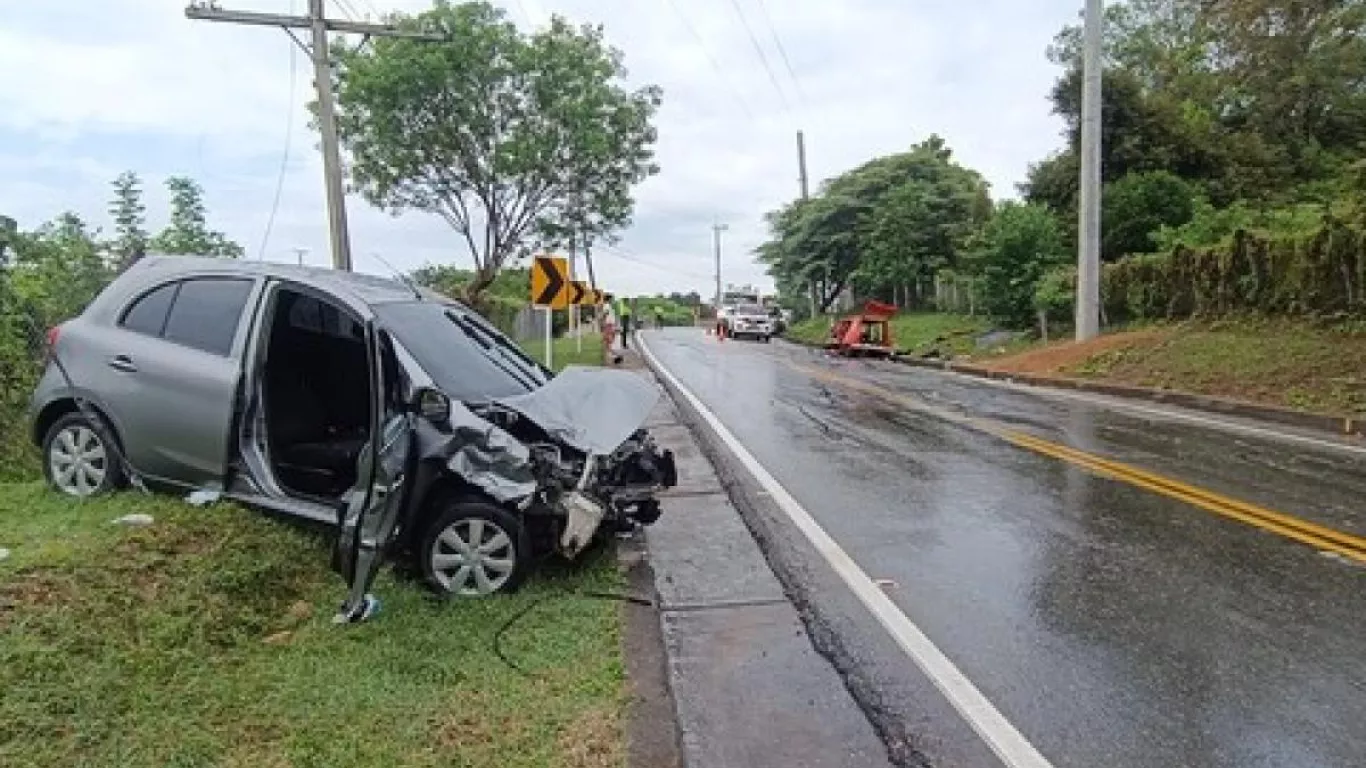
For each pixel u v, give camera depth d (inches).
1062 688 182.1
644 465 266.4
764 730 165.2
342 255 643.5
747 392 698.8
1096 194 908.0
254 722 158.6
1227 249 812.6
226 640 189.8
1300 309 738.2
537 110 971.9
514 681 177.6
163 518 230.7
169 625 184.9
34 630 171.9
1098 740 162.2
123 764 142.6
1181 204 1136.2
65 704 154.9
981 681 185.2
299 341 269.0
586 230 1059.3
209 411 243.9
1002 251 1152.8
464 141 955.3
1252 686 182.2
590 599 223.8
